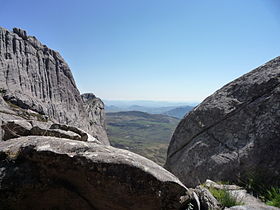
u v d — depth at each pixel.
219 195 7.98
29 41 62.44
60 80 67.88
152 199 6.55
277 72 11.71
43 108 51.75
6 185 6.49
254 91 12.04
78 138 9.34
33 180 6.66
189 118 14.76
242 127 11.42
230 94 13.27
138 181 6.55
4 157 6.98
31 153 6.87
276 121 10.20
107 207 6.75
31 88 55.69
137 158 7.26
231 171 10.34
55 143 7.18
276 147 9.62
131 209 6.64
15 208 6.55
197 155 12.45
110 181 6.55
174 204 6.60
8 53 53.81
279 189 8.26
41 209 6.77
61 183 6.80
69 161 6.70
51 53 69.81
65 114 62.22
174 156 14.44
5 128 9.97
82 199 6.80
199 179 11.51
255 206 6.77
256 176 9.49
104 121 85.19
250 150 10.26
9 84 49.72
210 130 12.86
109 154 6.94
